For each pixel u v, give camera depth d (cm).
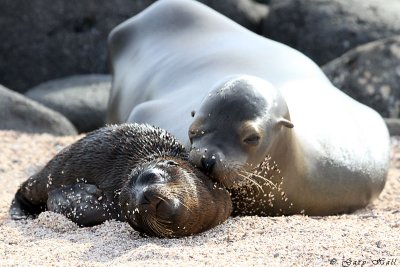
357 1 7225
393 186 4153
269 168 3142
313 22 7125
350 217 3256
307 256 2508
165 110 3772
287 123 3114
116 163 3142
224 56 4088
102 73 7325
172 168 2839
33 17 7250
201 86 3844
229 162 2961
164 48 4444
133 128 3231
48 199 3181
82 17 7306
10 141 5212
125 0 7350
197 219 2805
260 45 4191
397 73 6316
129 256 2552
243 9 7400
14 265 2492
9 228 3019
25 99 6038
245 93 3100
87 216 3066
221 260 2480
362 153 3641
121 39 4791
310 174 3347
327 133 3528
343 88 6347
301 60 4084
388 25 7019
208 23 4503
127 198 2836
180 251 2570
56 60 7269
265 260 2478
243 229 2888
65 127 6062
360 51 6481
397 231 2853
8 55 7238
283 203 3288
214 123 3047
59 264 2508
